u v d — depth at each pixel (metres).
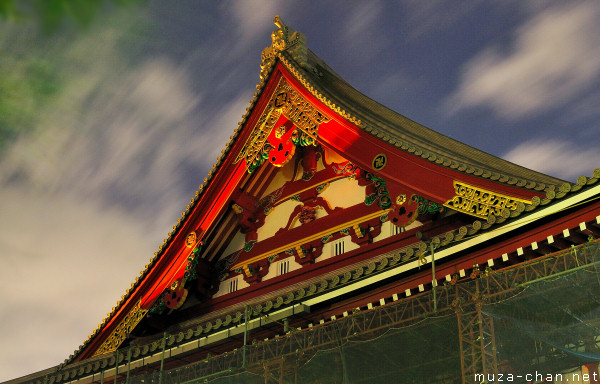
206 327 25.11
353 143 25.53
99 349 29.95
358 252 25.30
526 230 18.69
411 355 20.03
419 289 20.42
